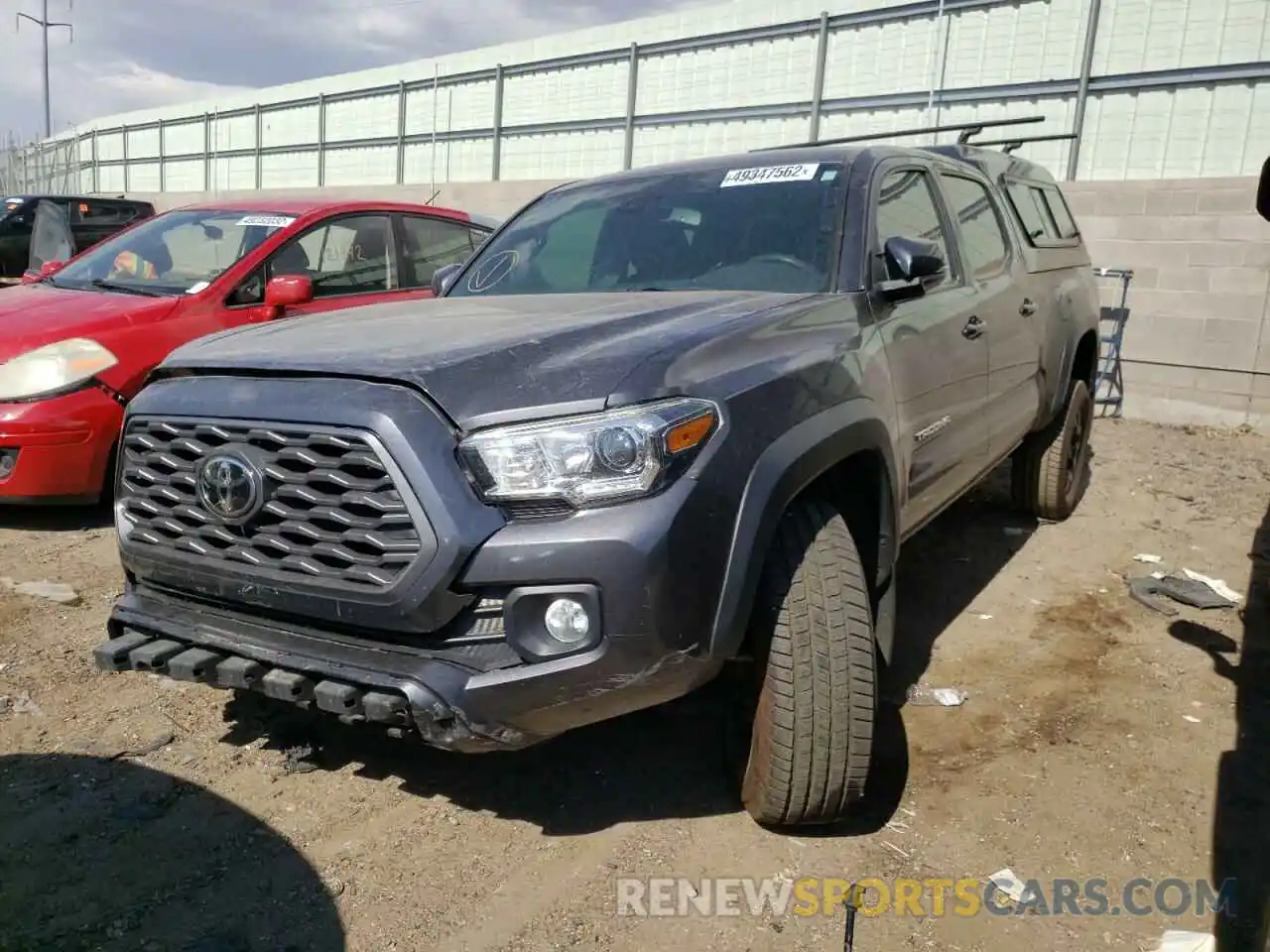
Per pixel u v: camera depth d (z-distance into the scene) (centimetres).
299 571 241
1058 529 579
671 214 380
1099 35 1003
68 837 266
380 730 247
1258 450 809
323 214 628
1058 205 597
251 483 242
